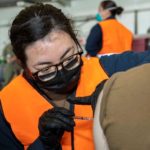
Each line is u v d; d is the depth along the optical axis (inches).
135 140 15.6
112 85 17.9
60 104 34.0
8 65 140.1
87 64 36.1
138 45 128.8
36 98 34.3
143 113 15.9
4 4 208.4
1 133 35.1
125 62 35.8
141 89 16.6
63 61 31.3
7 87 36.5
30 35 30.4
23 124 33.9
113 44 101.7
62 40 30.9
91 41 101.3
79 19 190.4
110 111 16.8
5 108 34.8
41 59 30.8
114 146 16.2
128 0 177.8
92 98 29.2
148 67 17.9
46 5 33.3
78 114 32.8
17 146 35.1
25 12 32.2
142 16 175.8
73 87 34.4
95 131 19.2
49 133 29.8
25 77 36.3
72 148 32.6
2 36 216.1
